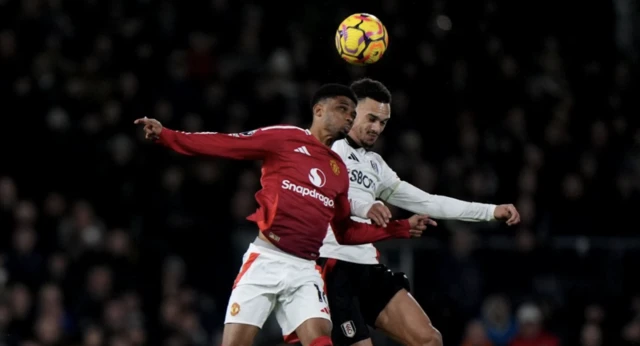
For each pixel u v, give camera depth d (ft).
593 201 155.53
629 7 207.41
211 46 161.27
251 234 138.82
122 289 130.11
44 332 119.65
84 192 138.31
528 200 149.28
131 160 141.28
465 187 152.25
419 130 163.84
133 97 146.92
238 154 71.00
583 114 182.09
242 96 157.38
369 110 78.18
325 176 72.74
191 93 151.43
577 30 194.70
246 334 71.56
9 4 148.25
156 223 137.18
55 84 144.36
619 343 136.98
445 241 138.62
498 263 137.39
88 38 154.20
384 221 73.05
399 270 131.75
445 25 176.24
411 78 166.40
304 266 72.43
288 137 72.43
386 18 171.22
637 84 191.83
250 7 171.63
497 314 133.39
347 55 77.92
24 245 126.31
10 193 130.00
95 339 120.98
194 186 141.59
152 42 155.12
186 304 131.54
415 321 77.46
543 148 165.68
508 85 176.65
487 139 165.07
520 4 189.47
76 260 129.18
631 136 180.14
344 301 77.61
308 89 162.30
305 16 173.37
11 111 139.03
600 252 140.67
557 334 136.77
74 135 140.77
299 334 71.00
